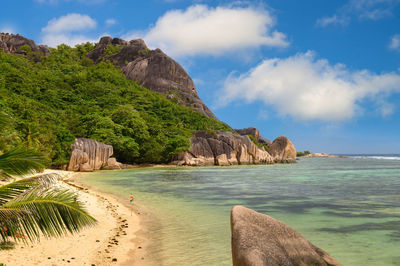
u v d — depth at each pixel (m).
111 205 17.91
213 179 38.25
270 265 3.36
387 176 43.28
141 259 8.85
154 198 21.56
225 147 83.81
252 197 22.34
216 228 12.70
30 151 6.76
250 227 3.85
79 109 82.75
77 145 56.81
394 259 8.89
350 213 16.19
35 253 8.52
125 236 11.31
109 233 11.58
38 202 6.56
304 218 14.93
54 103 82.44
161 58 156.38
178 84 151.75
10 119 7.68
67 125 68.44
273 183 33.28
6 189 6.57
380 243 10.55
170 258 8.96
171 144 80.19
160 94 139.12
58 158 53.12
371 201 20.42
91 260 8.56
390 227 12.95
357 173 49.91
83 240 10.34
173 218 14.73
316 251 4.06
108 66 153.12
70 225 6.79
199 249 9.85
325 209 17.44
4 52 134.50
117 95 106.62
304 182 34.56
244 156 84.88
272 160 90.50
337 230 12.48
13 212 6.30
